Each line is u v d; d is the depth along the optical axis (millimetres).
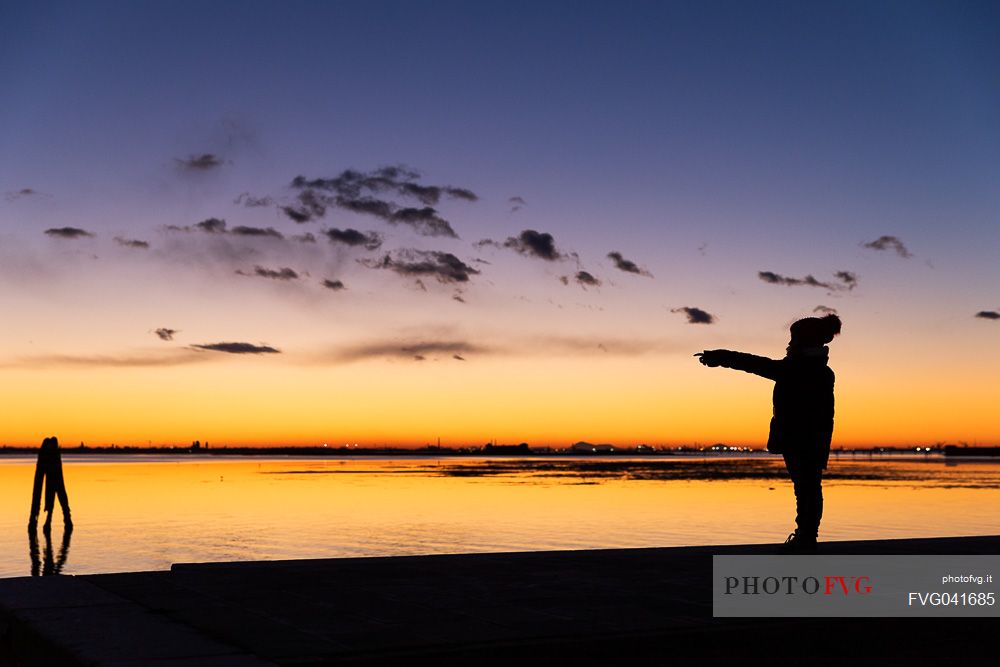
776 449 7578
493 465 151375
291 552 20016
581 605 5531
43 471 24828
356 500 40562
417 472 97062
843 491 53031
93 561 18375
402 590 6074
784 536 23797
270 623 4945
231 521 28484
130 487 53000
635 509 34625
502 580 6551
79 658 4129
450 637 4598
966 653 4832
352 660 4207
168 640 4469
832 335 7430
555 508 35156
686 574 6852
